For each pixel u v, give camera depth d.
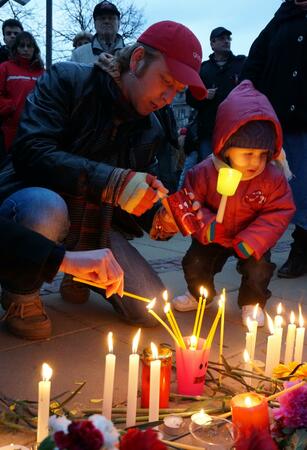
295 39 3.81
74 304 3.06
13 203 2.41
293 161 3.90
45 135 2.48
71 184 2.38
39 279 1.60
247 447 1.40
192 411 1.80
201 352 1.97
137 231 2.95
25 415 1.81
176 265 4.19
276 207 2.84
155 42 2.33
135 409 1.69
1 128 4.93
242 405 1.55
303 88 3.82
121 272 1.74
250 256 2.88
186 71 2.29
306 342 2.59
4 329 2.62
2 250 1.58
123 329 2.71
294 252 3.95
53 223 2.36
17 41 4.86
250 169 2.74
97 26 4.89
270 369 2.04
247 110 2.66
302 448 1.48
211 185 2.88
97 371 2.21
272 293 3.51
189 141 6.09
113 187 2.31
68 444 1.16
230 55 5.56
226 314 3.04
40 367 2.23
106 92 2.53
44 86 2.59
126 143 2.80
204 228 2.74
